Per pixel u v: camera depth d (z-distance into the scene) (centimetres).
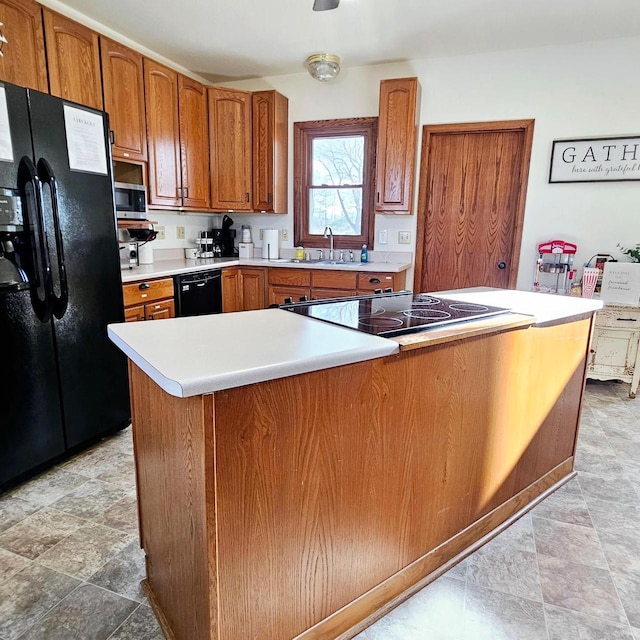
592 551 170
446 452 151
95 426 241
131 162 319
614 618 139
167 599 131
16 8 234
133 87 315
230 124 396
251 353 106
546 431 197
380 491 133
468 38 332
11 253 196
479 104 367
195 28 317
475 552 169
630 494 208
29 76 244
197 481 98
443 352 141
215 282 376
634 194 342
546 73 349
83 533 175
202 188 392
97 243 232
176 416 104
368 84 394
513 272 380
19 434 202
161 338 120
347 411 119
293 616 119
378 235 414
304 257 437
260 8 286
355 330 132
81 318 226
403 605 144
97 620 137
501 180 377
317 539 120
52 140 204
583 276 334
